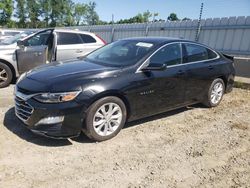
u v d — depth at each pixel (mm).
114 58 5426
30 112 4344
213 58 6750
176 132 5359
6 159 3986
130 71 4926
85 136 4875
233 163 4371
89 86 4422
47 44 8273
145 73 5078
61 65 5258
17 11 59344
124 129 5301
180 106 6039
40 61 7898
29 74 4965
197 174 4000
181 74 5719
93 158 4195
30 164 3920
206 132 5473
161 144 4816
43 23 61000
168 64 5547
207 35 14172
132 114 5047
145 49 5387
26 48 7641
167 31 16469
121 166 4047
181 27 15594
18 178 3598
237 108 7113
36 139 4613
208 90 6609
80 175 3766
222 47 13500
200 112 6598
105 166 4016
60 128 4246
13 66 7762
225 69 6910
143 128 5414
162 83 5348
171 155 4469
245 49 12516
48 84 4355
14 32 20516
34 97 4324
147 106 5227
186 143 4930
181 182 3787
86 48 8914
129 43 5840
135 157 4320
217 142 5059
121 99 4855
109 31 21656
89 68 4918
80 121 4379
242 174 4082
